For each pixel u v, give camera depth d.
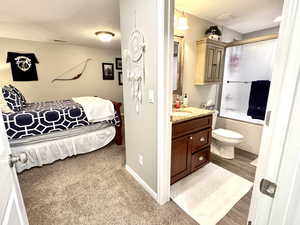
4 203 0.58
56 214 1.45
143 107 1.58
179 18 2.16
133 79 1.65
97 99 3.24
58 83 4.21
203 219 1.40
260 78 2.92
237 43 2.73
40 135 2.23
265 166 0.51
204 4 2.11
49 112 2.25
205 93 2.90
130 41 1.60
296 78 0.39
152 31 1.28
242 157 2.49
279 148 0.44
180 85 2.47
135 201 1.60
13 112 2.14
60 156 2.40
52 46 4.01
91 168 2.20
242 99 3.16
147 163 1.67
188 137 1.84
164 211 1.48
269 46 2.75
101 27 2.88
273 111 0.46
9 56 3.51
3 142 0.72
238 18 2.58
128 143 2.01
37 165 2.22
